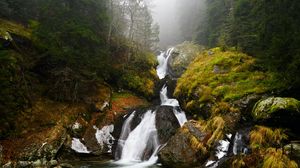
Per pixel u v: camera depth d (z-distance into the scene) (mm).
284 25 16031
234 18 26516
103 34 26844
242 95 16297
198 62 23484
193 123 16984
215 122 15531
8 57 15148
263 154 12477
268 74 17391
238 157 12828
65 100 20172
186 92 20344
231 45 25328
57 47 18875
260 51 18531
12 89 16625
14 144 15102
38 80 20344
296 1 16281
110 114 21500
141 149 18484
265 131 13547
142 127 19766
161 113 19969
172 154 15477
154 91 28125
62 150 16672
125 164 16391
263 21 18656
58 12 20984
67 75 19578
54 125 17547
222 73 19594
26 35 21000
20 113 16797
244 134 14273
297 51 14117
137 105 24375
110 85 26188
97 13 25750
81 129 18656
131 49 31078
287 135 13352
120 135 20078
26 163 14266
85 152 17531
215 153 14492
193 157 14828
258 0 21047
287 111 13344
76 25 21125
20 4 23094
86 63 20719
